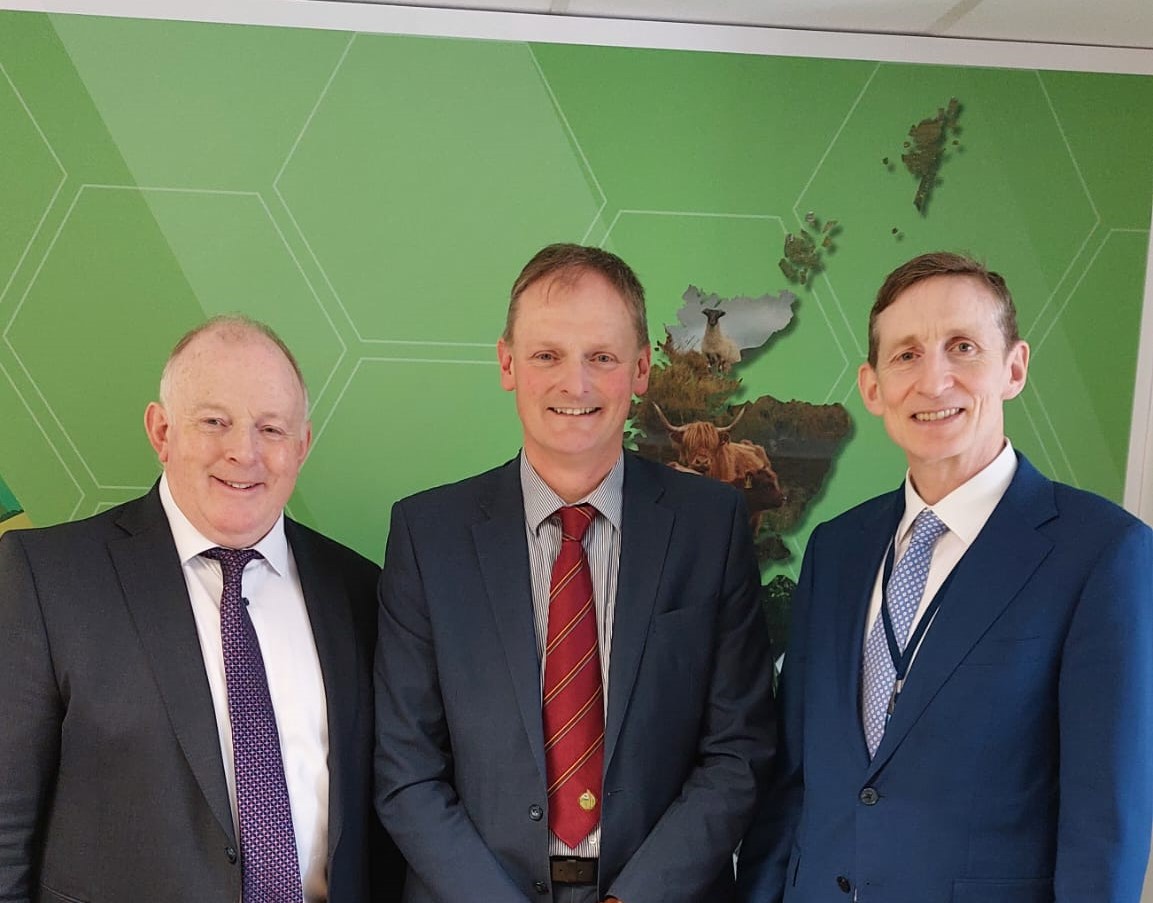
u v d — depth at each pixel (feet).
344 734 5.22
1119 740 4.13
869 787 4.59
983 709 4.37
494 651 5.12
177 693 4.81
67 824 4.80
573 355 5.04
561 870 5.00
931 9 6.40
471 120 6.56
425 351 6.64
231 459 4.91
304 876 5.08
